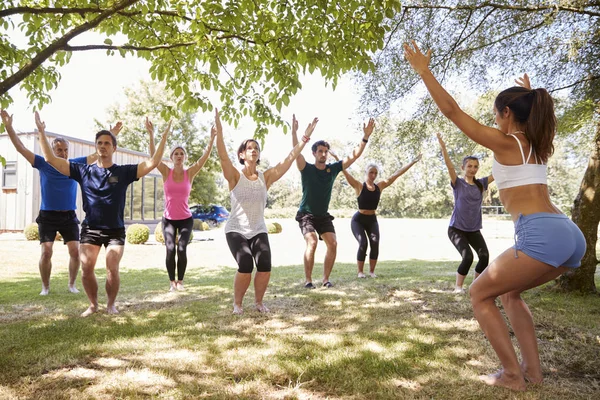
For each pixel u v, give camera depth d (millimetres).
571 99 5477
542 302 4395
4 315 4008
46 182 5098
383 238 17531
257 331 3348
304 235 5543
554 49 5371
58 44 3273
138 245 13258
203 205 29422
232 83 4609
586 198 4914
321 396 2176
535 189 2199
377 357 2693
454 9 5344
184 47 4316
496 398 2117
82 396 2139
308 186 5531
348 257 10570
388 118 6250
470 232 5066
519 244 2174
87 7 3801
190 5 4105
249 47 4406
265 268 4039
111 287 4059
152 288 5703
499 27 5500
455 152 6535
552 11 4656
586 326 3445
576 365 2637
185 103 4348
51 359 2660
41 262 5133
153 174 19016
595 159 4898
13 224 14727
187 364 2598
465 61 5762
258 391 2230
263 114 4551
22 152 4781
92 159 5188
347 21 3830
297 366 2541
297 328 3449
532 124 2221
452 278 6121
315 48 3871
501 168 2275
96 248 4055
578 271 4891
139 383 2316
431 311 4023
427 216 47031
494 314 2279
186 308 4223
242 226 4137
